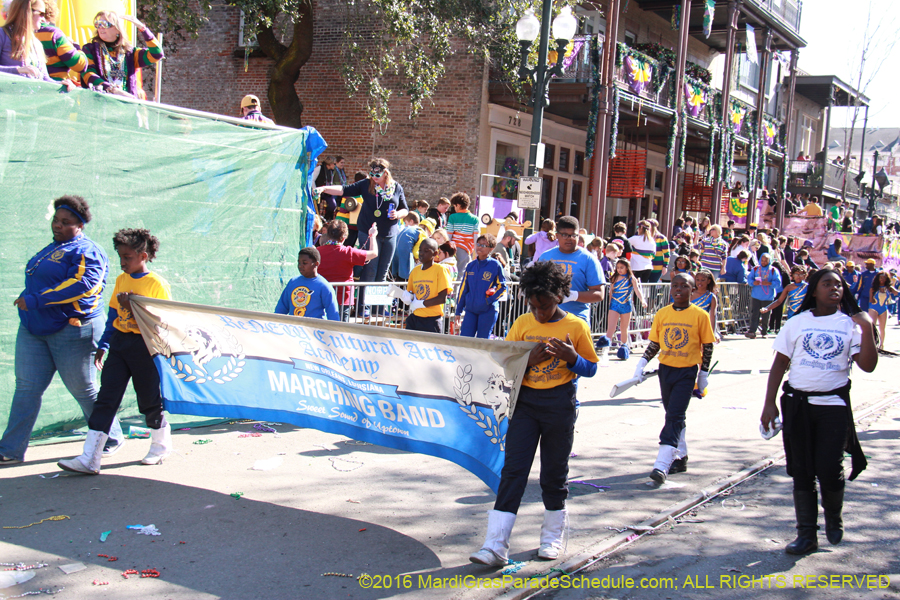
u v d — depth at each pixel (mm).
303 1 15867
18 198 5723
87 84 6691
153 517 4617
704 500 5500
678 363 5988
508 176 18641
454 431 4453
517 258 14023
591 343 4184
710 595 3955
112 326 5438
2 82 5527
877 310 15633
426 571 4051
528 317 4305
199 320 5254
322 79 18141
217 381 5309
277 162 7707
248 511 4812
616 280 12086
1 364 5719
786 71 28031
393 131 17781
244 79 19156
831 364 4492
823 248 24406
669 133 20516
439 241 10516
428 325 7887
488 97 17359
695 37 25172
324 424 4977
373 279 9906
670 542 4688
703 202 27219
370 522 4746
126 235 5387
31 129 5738
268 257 7680
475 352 4297
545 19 11680
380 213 9852
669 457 5816
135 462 5699
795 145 35844
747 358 13242
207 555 4117
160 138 6617
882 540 4863
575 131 21297
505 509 4078
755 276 16141
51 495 4887
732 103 22656
